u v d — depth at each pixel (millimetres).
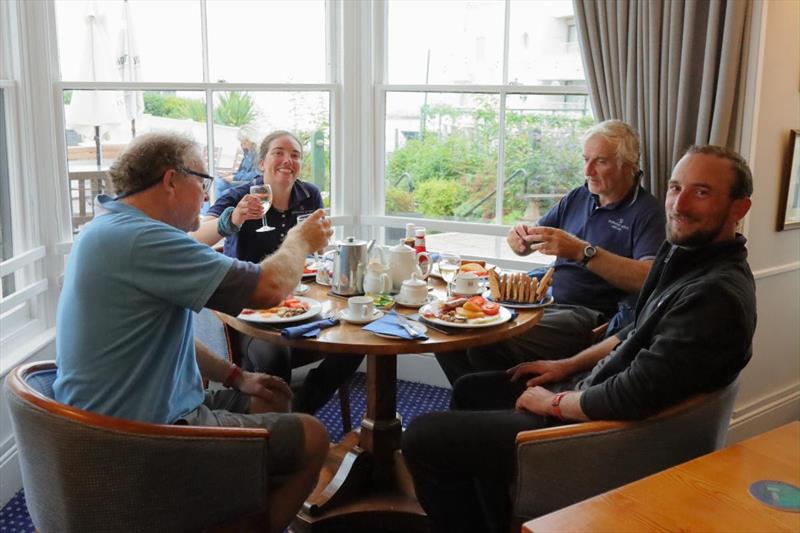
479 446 1754
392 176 3445
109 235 1548
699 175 1604
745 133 2553
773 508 1119
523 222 3250
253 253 2686
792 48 2672
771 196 2750
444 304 1991
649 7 2529
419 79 3318
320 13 3277
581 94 3016
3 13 2555
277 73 3229
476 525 1891
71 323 1564
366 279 2154
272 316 1908
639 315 1847
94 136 2869
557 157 3129
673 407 1538
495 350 2430
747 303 1523
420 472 1835
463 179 3318
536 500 1588
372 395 2291
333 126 3383
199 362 2027
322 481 2291
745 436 2893
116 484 1437
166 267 1544
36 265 2721
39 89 2678
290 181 2688
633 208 2514
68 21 2775
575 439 1539
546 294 2199
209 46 3074
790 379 3088
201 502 1529
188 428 1489
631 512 1112
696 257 1659
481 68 3199
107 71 2877
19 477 2479
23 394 1461
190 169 1672
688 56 2510
